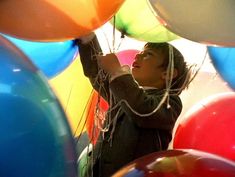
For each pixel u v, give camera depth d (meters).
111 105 1.40
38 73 0.89
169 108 1.34
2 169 0.77
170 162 0.93
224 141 1.21
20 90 0.82
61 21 1.03
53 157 0.82
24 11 1.00
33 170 0.79
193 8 0.99
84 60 1.43
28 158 0.79
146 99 1.29
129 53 1.65
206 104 1.32
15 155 0.78
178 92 1.42
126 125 1.36
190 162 0.92
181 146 1.29
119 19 1.37
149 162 0.94
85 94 1.62
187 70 1.48
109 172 1.33
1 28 1.06
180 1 1.00
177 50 1.49
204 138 1.24
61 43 1.32
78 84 1.60
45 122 0.82
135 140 1.33
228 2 0.98
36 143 0.80
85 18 1.05
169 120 1.34
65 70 1.53
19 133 0.79
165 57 1.45
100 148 1.38
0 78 0.81
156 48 1.46
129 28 1.38
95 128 1.44
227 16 0.99
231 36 1.00
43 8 1.00
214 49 1.32
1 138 0.77
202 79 1.72
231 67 1.29
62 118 0.87
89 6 1.02
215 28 1.00
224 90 1.60
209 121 1.26
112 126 1.38
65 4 1.00
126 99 1.27
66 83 1.58
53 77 1.45
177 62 1.46
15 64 0.85
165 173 0.89
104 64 1.31
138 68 1.46
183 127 1.31
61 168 0.83
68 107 1.59
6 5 0.99
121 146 1.34
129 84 1.26
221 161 0.94
